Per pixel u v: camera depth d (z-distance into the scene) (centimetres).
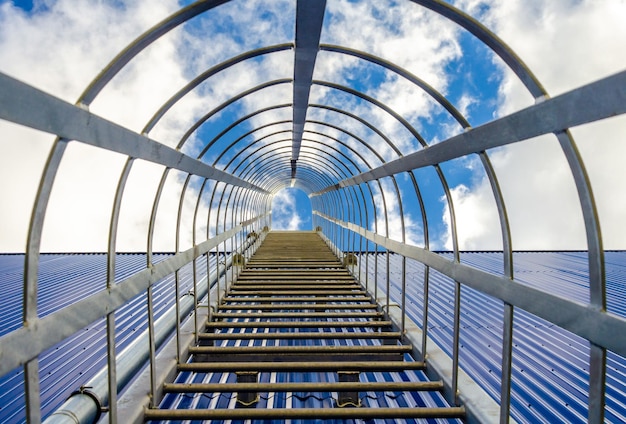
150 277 308
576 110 163
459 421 364
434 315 689
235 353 417
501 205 246
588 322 180
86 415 287
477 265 1221
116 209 251
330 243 1234
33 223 175
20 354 164
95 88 195
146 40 206
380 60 316
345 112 484
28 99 149
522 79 202
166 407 378
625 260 1341
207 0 210
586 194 178
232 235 730
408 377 448
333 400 403
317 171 1298
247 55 315
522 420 372
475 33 218
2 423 383
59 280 1004
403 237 461
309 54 301
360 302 616
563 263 1269
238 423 363
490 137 230
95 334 608
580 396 415
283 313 534
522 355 517
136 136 245
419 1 224
